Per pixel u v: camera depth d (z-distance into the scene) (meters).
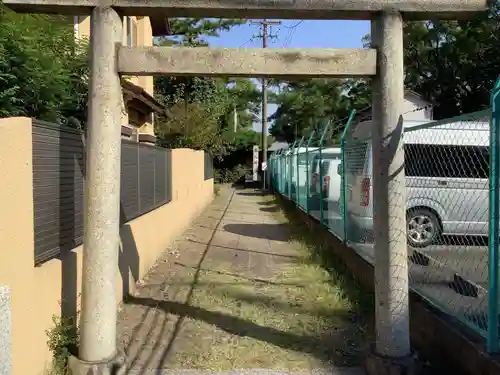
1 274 3.17
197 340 4.87
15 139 3.38
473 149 5.99
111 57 3.95
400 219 4.07
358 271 6.82
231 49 4.02
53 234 4.27
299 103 42.44
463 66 26.38
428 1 3.96
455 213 6.36
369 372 4.11
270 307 5.89
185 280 7.21
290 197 17.00
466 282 4.37
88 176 3.97
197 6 3.94
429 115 27.17
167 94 25.42
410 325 4.96
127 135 12.53
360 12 4.02
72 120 6.36
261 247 9.98
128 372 4.17
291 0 3.96
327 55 4.04
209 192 20.77
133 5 3.93
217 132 24.59
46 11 4.03
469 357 3.69
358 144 7.47
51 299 3.99
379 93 4.05
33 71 4.98
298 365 4.32
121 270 6.12
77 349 4.17
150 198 8.70
